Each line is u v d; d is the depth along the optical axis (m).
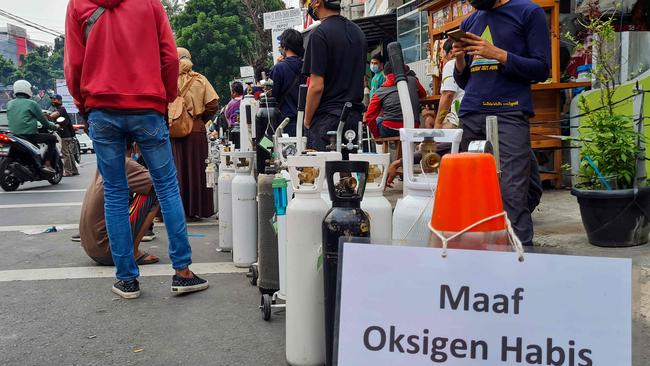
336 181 2.55
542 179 6.86
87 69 3.50
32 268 4.56
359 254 1.66
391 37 12.28
